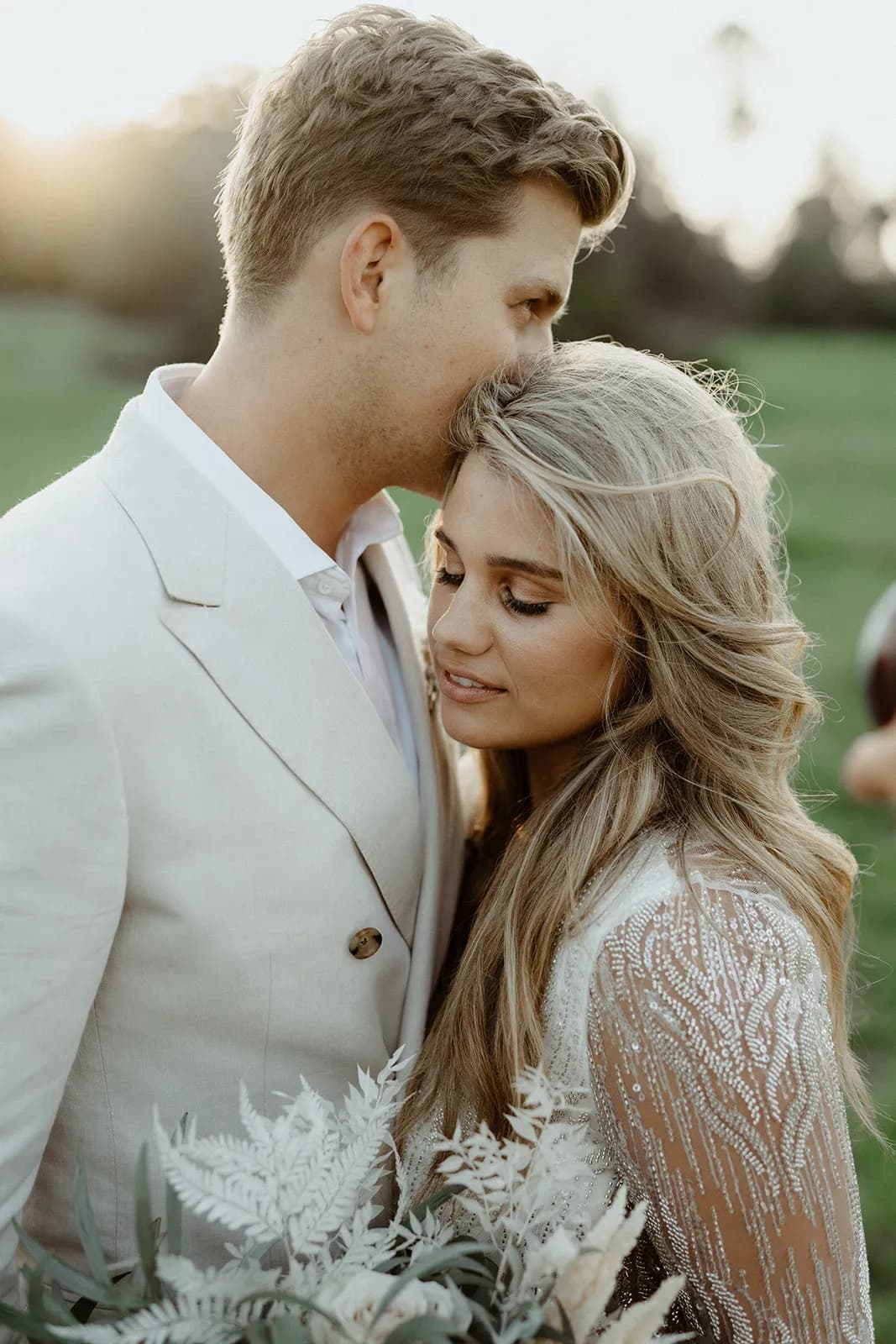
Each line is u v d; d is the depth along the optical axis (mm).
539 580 1518
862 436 16859
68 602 1387
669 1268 1391
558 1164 1234
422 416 1628
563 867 1516
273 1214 1175
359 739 1578
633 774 1562
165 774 1433
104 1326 1125
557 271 1654
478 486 1534
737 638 1563
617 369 1582
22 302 26766
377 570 1894
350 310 1563
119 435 1588
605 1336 1143
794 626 1606
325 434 1646
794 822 1613
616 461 1492
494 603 1563
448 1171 1255
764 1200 1304
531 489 1489
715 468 1565
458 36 1590
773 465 14586
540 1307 1162
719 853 1492
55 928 1361
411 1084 1640
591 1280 1138
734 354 23922
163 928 1475
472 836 2041
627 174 1673
